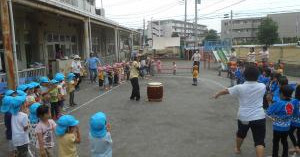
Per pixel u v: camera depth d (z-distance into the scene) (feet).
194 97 42.55
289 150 20.18
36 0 38.65
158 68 80.79
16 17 50.24
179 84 57.52
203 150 21.36
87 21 62.03
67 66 57.00
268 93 26.27
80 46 81.20
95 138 14.84
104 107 36.17
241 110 17.39
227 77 69.10
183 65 107.14
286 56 96.17
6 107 17.62
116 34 92.73
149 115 31.78
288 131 18.26
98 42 100.27
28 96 22.06
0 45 45.34
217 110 33.94
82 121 29.71
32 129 18.65
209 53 104.32
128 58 115.55
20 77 40.34
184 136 24.56
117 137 24.49
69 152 15.11
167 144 22.71
